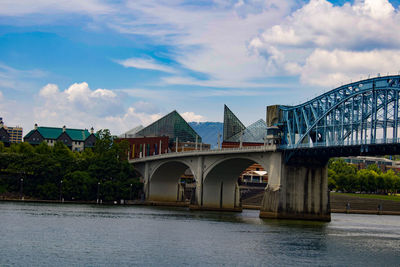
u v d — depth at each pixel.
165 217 150.12
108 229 112.00
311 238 108.12
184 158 199.00
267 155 155.00
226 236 107.00
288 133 153.50
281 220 145.75
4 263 72.88
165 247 90.25
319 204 151.25
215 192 190.75
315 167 152.25
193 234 109.00
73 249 84.94
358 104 130.62
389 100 121.19
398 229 138.25
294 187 149.75
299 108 149.75
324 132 139.25
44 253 80.62
